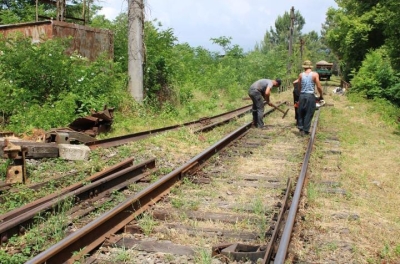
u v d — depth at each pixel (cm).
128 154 881
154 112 1469
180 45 3055
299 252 434
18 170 654
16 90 1116
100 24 2202
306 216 539
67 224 494
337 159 927
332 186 697
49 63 1178
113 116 1192
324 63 6506
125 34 1839
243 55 3772
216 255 423
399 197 670
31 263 351
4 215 496
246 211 566
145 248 440
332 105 2317
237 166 830
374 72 2734
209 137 1145
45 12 2855
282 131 1301
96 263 406
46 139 882
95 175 673
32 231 468
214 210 571
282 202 565
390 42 1970
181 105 1702
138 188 662
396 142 1254
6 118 1098
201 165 800
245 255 412
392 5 1830
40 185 642
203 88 2428
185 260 417
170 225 506
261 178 732
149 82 1586
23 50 1184
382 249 458
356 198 641
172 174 655
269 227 489
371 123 1727
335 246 456
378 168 865
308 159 841
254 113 1377
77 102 1177
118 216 493
